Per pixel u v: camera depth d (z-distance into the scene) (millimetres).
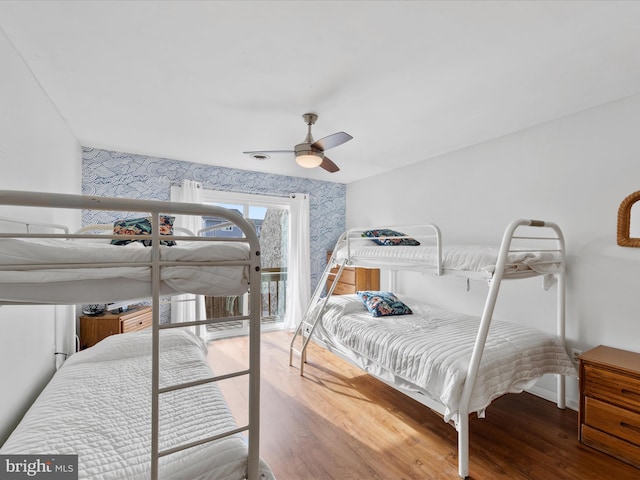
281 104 2287
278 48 1646
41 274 833
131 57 1719
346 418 2312
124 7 1347
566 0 1301
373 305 2965
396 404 2520
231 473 1021
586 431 1994
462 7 1346
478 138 2986
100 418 1249
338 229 5145
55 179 2318
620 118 2197
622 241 2146
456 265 2139
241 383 2842
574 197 2428
